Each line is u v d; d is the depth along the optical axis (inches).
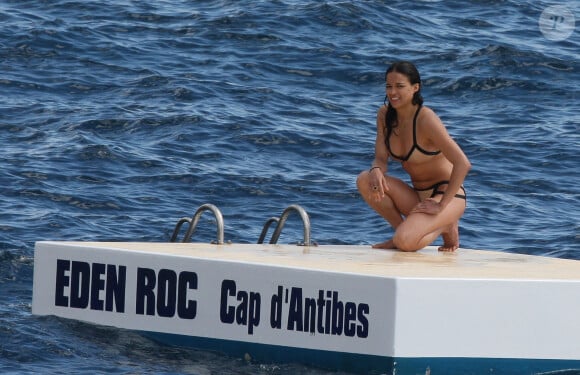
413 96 1274.6
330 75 3312.0
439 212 1284.4
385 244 1318.9
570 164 2519.7
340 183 2304.4
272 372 1063.0
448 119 2923.2
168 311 1146.7
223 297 1111.6
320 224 2020.2
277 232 1343.5
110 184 2209.6
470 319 1028.5
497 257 1286.9
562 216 2127.2
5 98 2888.8
